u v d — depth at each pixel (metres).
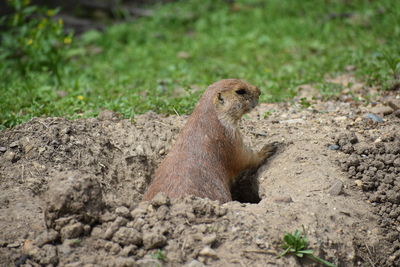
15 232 8.06
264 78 16.03
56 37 17.56
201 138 9.91
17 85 15.67
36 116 12.64
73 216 7.90
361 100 13.29
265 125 12.07
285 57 18.38
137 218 8.11
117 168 10.72
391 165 10.05
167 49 21.27
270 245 7.96
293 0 24.55
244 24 23.38
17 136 10.73
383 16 20.56
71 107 13.34
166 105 13.25
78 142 10.71
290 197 8.89
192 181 9.18
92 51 21.91
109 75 17.86
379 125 11.66
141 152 11.06
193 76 16.73
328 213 8.65
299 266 7.81
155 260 7.58
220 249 7.86
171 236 7.95
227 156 10.15
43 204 8.84
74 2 26.62
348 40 19.41
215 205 8.35
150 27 24.42
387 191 9.46
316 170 9.77
